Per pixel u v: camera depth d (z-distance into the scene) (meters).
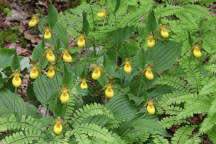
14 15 3.31
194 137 2.11
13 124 2.07
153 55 2.32
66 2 3.71
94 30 2.48
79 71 2.33
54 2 3.70
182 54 2.37
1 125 2.06
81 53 2.78
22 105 2.20
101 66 2.18
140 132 2.16
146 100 2.14
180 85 2.27
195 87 2.25
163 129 2.14
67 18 2.54
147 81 2.31
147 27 2.22
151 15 2.20
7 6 3.42
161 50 2.32
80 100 2.23
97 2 2.48
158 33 2.33
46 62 2.37
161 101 2.23
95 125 2.10
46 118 2.16
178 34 2.45
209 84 2.12
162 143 2.09
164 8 2.40
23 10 3.48
